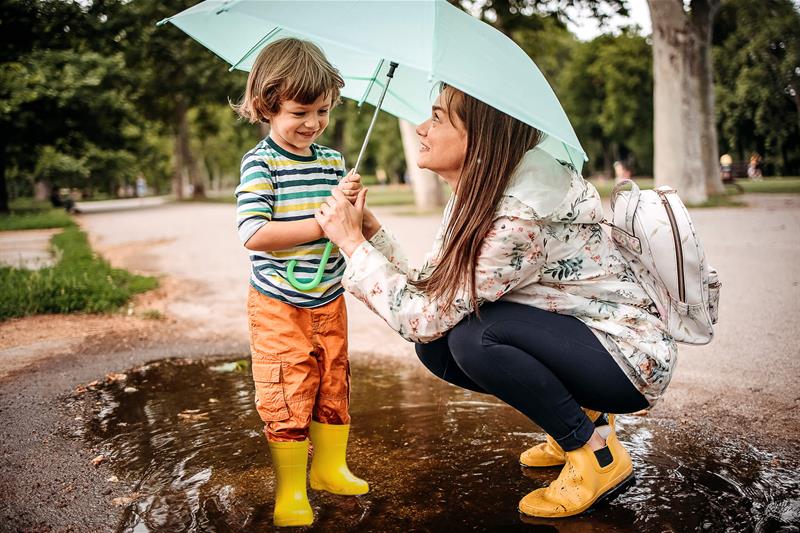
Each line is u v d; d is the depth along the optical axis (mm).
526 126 2088
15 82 20109
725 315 4941
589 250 2154
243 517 2150
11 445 2777
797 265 7055
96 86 22062
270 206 2193
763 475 2416
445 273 2104
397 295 2123
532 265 2072
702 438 2770
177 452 2707
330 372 2281
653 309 2236
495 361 2125
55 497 2299
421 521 2115
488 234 2045
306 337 2236
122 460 2627
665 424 2934
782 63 26188
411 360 4156
